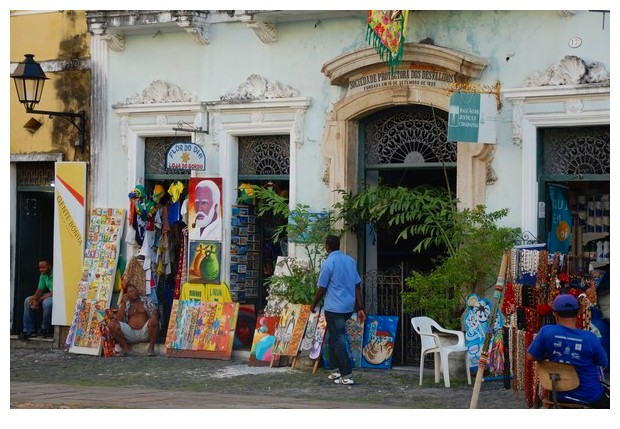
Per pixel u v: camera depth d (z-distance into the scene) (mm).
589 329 11484
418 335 14188
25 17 17422
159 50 16312
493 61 13633
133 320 16031
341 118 14648
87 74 16906
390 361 13930
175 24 15875
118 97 16656
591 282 11789
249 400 11727
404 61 14055
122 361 15398
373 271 14609
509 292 11547
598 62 12938
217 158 15812
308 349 14047
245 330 15516
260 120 15430
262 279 15844
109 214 16578
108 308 16188
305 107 15070
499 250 12844
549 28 13258
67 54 17078
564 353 9203
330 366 13156
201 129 15805
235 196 15789
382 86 14297
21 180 17766
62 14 17125
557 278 11664
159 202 16531
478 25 13742
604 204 13367
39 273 17844
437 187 14102
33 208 17828
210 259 15586
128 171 16547
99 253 16531
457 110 13039
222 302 15383
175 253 16516
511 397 11859
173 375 13969
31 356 16109
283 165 15547
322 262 14625
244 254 15836
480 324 12820
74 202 16922
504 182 13523
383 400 11852
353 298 13078
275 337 14375
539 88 13227
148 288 16203
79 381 13648
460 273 12906
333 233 14531
